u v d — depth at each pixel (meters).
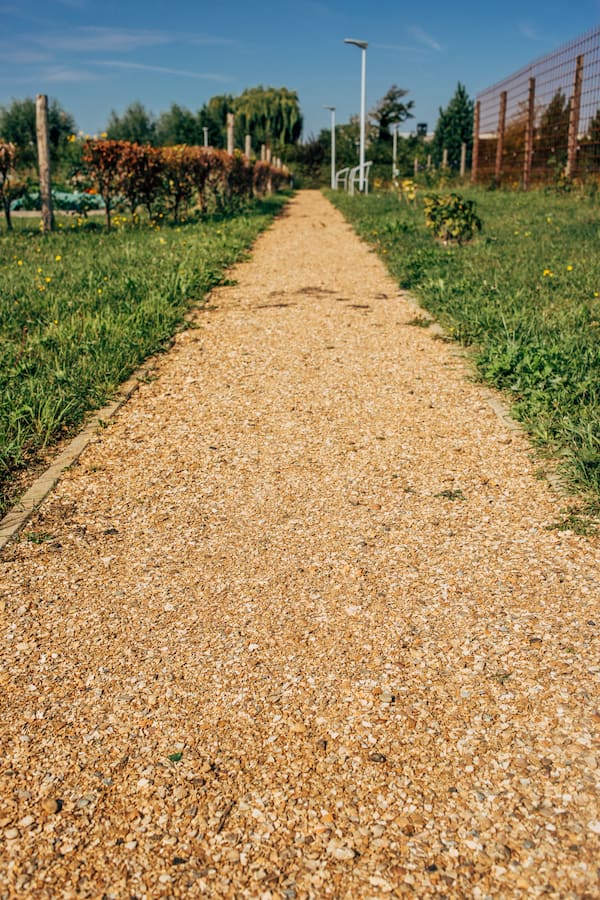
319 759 2.18
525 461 4.10
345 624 2.79
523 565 3.12
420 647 2.64
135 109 47.94
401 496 3.79
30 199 21.66
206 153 17.41
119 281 8.41
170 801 2.05
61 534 3.50
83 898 1.79
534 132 21.42
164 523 3.59
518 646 2.62
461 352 6.10
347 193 31.52
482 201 18.67
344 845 1.90
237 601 2.96
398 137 52.72
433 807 2.00
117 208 18.33
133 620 2.85
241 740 2.26
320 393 5.32
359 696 2.42
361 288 8.91
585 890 1.75
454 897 1.75
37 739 2.28
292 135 66.25
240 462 4.25
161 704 2.42
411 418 4.82
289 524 3.55
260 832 1.95
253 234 14.64
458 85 47.94
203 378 5.70
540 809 1.97
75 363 5.58
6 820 2.00
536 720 2.27
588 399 4.57
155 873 1.84
